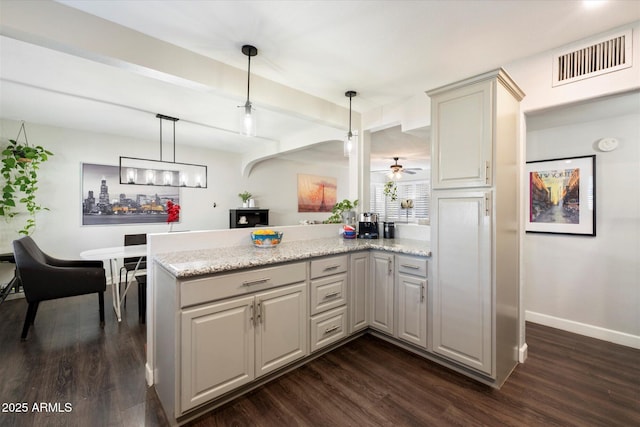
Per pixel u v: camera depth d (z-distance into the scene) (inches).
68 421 60.9
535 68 83.4
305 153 228.2
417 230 112.8
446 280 80.7
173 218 143.5
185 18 67.7
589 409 64.5
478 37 75.3
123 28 70.3
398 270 92.6
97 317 119.1
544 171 113.2
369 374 78.7
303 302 80.5
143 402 67.4
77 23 64.4
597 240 101.8
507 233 77.5
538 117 98.6
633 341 93.8
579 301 105.1
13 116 138.7
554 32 72.7
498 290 72.7
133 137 180.2
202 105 124.0
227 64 88.5
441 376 77.8
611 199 99.3
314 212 286.5
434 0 61.8
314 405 66.4
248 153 222.7
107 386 73.2
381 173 348.2
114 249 127.1
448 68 92.0
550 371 79.9
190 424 60.4
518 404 66.4
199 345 60.7
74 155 160.7
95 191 167.2
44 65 89.6
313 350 83.4
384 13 66.1
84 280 108.9
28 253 100.3
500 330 73.7
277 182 256.8
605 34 72.1
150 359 74.7
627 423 60.1
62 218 157.4
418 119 112.6
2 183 141.1
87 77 97.7
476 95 74.7
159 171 190.4
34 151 142.6
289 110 105.2
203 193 212.1
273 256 74.8
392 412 64.1
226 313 64.7
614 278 98.3
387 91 109.7
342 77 98.2
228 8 64.4
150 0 61.4
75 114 136.0
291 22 69.4
